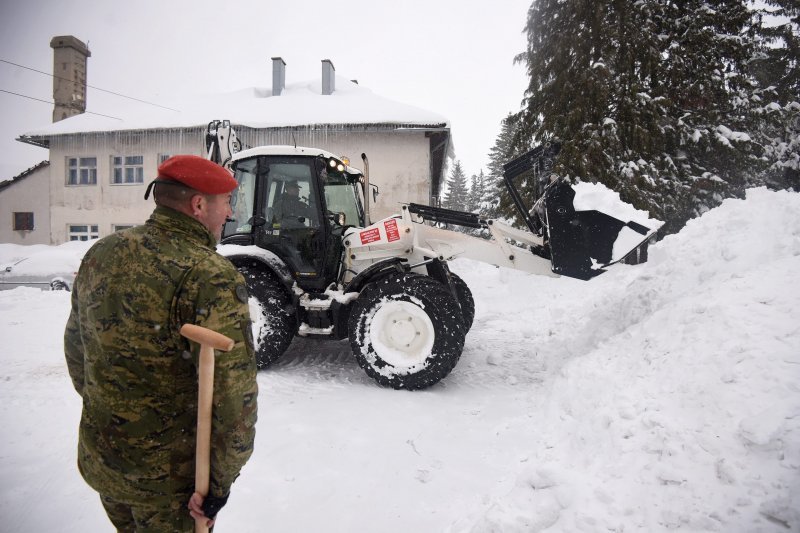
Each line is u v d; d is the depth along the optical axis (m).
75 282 1.27
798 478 1.36
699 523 1.39
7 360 4.45
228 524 1.93
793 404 1.60
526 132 12.31
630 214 3.58
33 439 2.74
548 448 2.36
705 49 10.98
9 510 2.05
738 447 1.56
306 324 4.07
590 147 10.16
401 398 3.40
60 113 18.67
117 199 15.91
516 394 3.51
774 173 14.05
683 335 2.41
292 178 4.31
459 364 4.29
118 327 1.14
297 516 1.99
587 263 3.64
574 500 1.68
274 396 3.43
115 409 1.15
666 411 1.93
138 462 1.15
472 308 5.22
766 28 14.09
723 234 3.34
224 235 4.55
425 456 2.50
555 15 12.03
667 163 10.93
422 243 4.26
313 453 2.53
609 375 2.62
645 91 10.82
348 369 4.16
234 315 1.18
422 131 13.80
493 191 29.95
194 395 1.22
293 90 17.12
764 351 1.90
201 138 15.23
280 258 4.21
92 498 2.15
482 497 2.07
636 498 1.59
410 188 14.01
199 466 1.15
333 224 4.32
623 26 10.66
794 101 14.23
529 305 7.05
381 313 3.66
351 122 13.67
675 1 11.55
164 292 1.15
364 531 1.89
